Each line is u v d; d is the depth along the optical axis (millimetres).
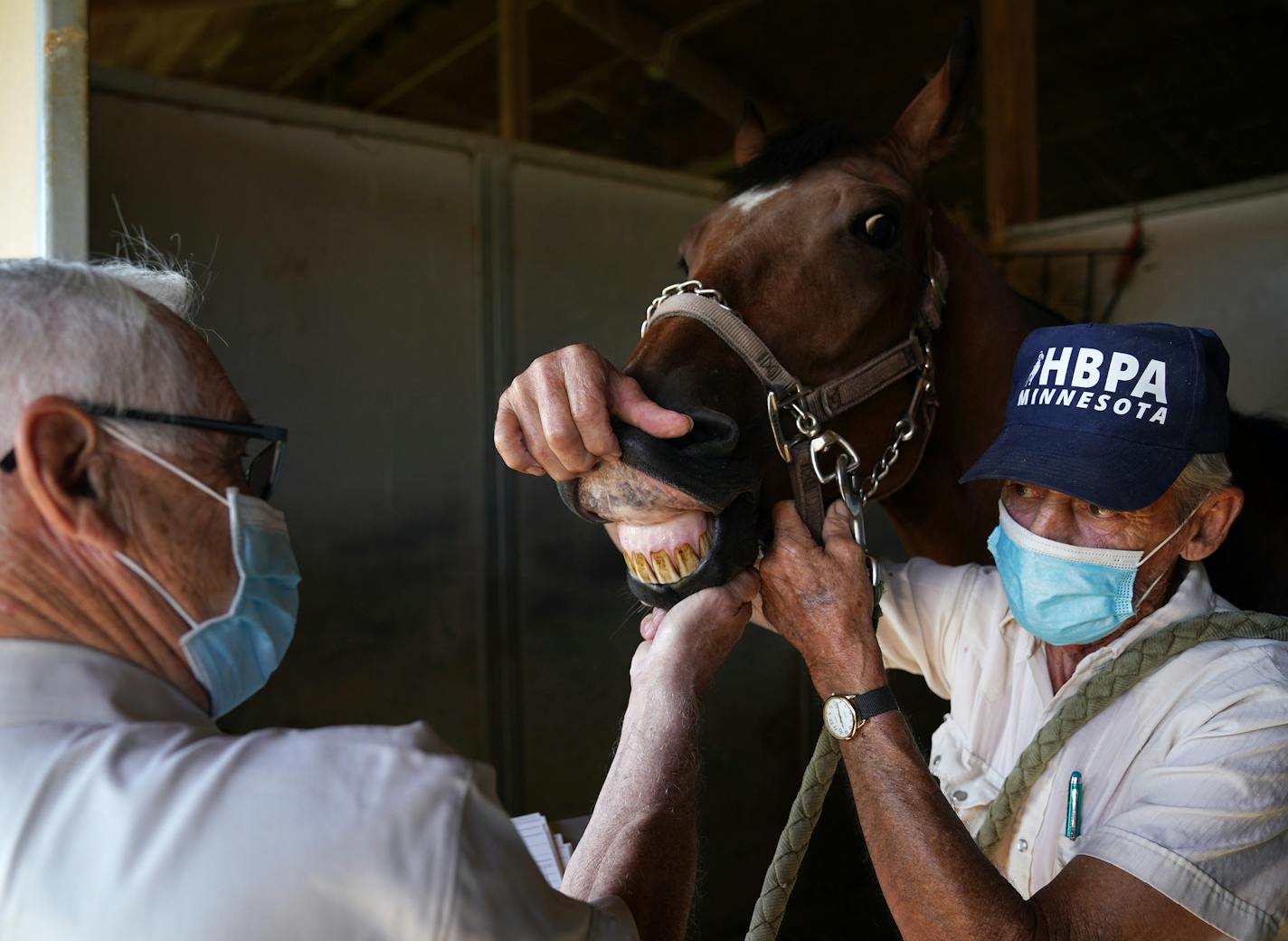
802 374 1282
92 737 595
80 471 656
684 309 1237
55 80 1536
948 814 909
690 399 1129
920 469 1581
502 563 2654
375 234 2455
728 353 1215
